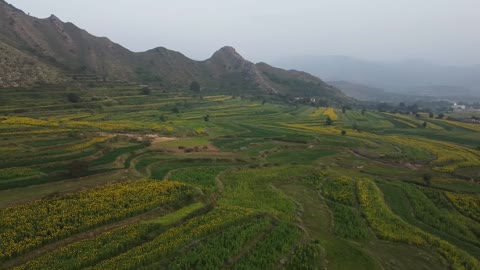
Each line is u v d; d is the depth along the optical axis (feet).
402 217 186.19
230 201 182.09
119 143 277.23
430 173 278.87
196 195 176.35
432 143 404.77
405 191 226.17
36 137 260.01
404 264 136.56
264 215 159.94
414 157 326.24
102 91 575.38
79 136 274.57
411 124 570.87
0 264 106.22
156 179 196.65
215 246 125.70
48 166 200.23
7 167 191.72
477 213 192.13
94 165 211.20
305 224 166.91
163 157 259.19
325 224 169.17
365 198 202.18
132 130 340.59
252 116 561.84
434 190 229.45
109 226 136.36
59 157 217.56
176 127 392.88
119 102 544.62
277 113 616.80
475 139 446.19
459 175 275.59
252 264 118.32
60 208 142.72
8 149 221.05
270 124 489.26
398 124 575.79
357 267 127.85
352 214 181.78
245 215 154.20
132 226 134.41
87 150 239.91
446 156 330.95
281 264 121.60
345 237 156.35
